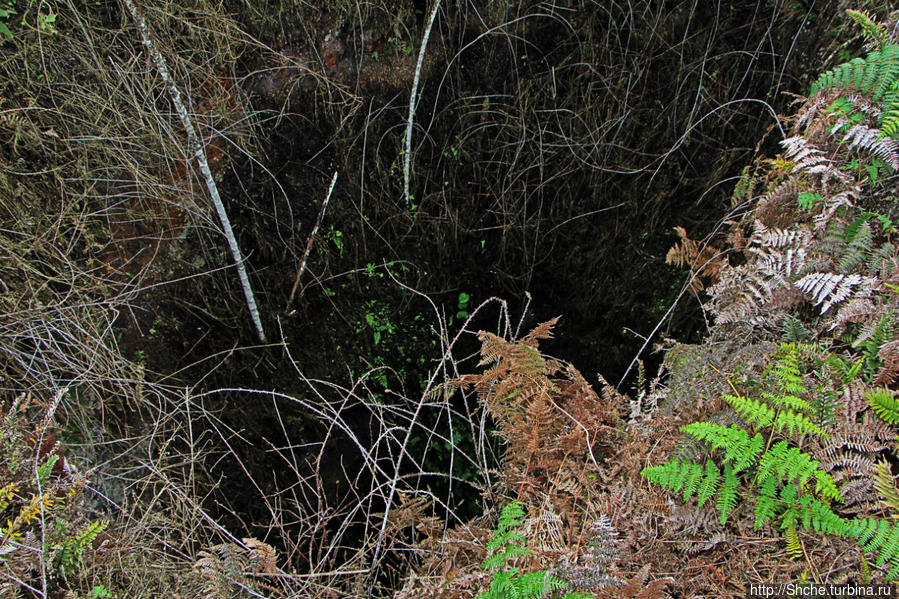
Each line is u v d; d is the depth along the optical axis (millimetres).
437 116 3195
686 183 3156
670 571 1558
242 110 3158
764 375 1718
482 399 2342
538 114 3160
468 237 3346
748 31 3023
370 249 3316
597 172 3195
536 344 2256
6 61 2830
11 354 2752
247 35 3018
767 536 1508
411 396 3389
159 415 2982
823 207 2100
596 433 1987
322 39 3139
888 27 2381
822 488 1381
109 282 3033
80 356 2904
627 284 3291
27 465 2062
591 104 3150
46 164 2916
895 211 1977
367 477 3307
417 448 3322
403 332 3398
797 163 2328
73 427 2879
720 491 1499
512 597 1341
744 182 2787
